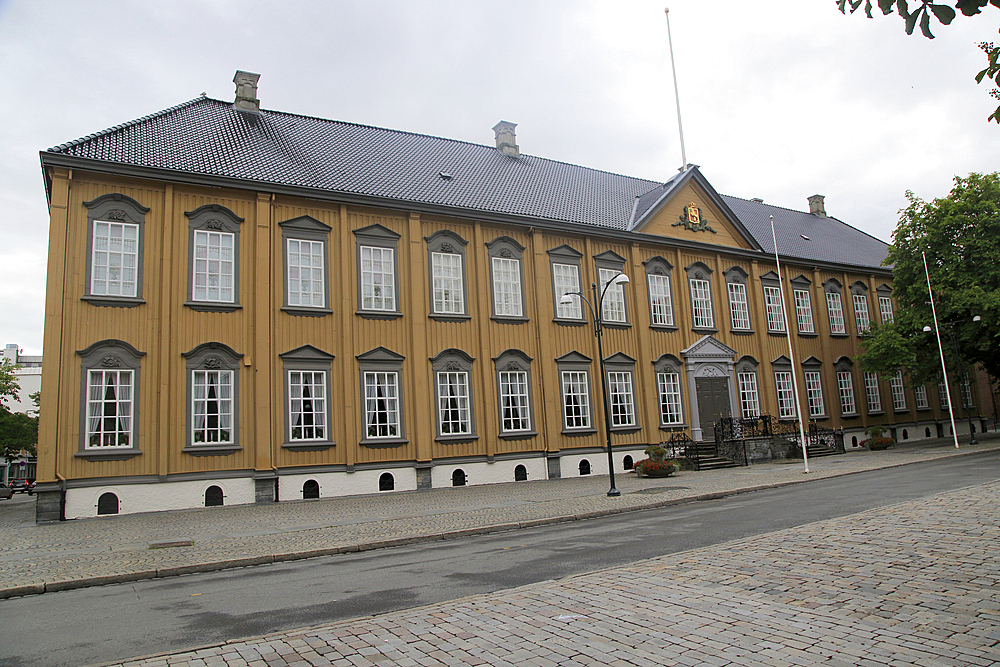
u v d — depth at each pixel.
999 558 8.34
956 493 14.52
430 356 25.75
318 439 22.97
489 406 26.64
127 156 21.70
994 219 34.12
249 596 8.92
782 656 5.42
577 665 5.45
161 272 21.45
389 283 25.47
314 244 24.16
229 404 21.83
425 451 24.81
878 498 15.70
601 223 31.39
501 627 6.60
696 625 6.36
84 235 20.61
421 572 10.12
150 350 20.98
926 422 42.94
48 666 6.14
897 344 35.28
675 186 33.81
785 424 34.50
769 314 37.06
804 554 9.29
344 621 7.08
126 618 7.95
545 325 28.67
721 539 11.62
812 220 47.84
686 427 31.92
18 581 10.17
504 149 35.12
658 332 32.16
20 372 79.12
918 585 7.32
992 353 36.56
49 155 20.20
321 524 16.03
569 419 28.73
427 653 5.92
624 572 8.88
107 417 20.16
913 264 37.12
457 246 27.28
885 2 4.07
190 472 20.88
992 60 4.57
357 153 28.39
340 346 23.97
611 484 20.06
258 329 22.44
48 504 18.83
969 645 5.46
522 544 12.55
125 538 14.75
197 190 22.47
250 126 27.08
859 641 5.68
